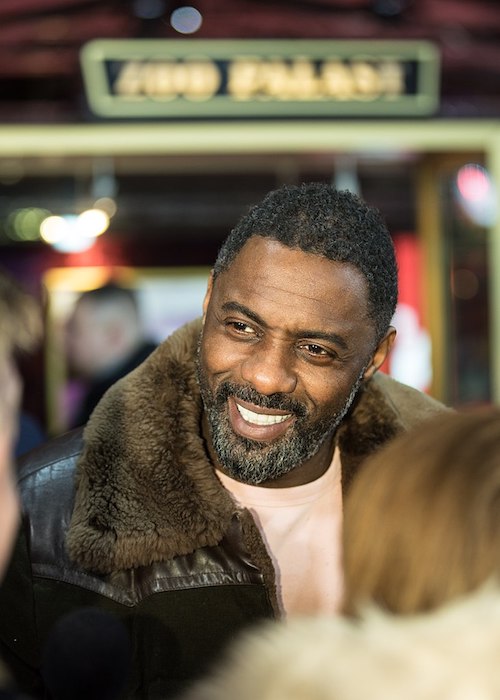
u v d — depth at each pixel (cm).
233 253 145
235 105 387
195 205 496
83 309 468
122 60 375
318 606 153
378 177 500
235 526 147
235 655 86
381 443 156
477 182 466
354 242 143
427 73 385
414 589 87
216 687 83
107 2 373
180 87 381
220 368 143
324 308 139
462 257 496
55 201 484
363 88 386
